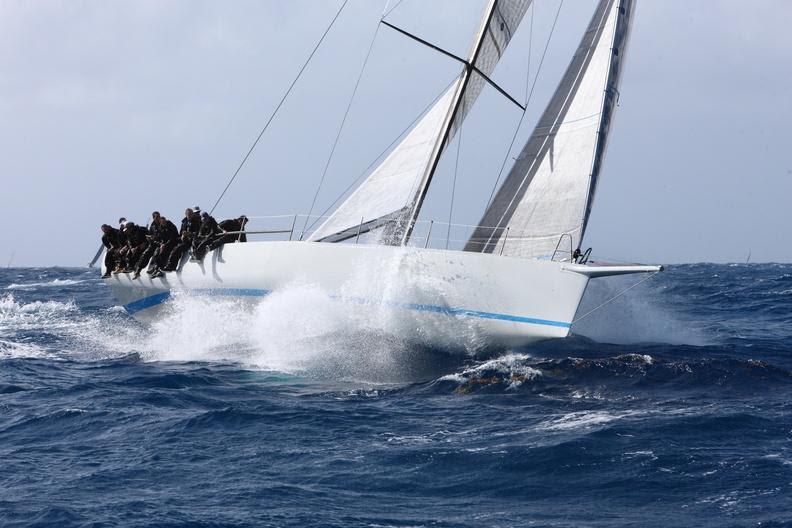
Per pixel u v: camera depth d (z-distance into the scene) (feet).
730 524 59.93
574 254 115.96
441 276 115.14
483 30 124.47
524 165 127.44
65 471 73.56
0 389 108.99
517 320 112.57
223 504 65.10
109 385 110.01
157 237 160.76
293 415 91.09
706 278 375.04
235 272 136.77
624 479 69.41
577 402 94.53
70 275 522.88
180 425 88.07
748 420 85.35
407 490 68.23
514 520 61.77
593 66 124.77
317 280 124.36
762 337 166.40
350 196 132.77
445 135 125.90
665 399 95.30
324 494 67.31
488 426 85.30
